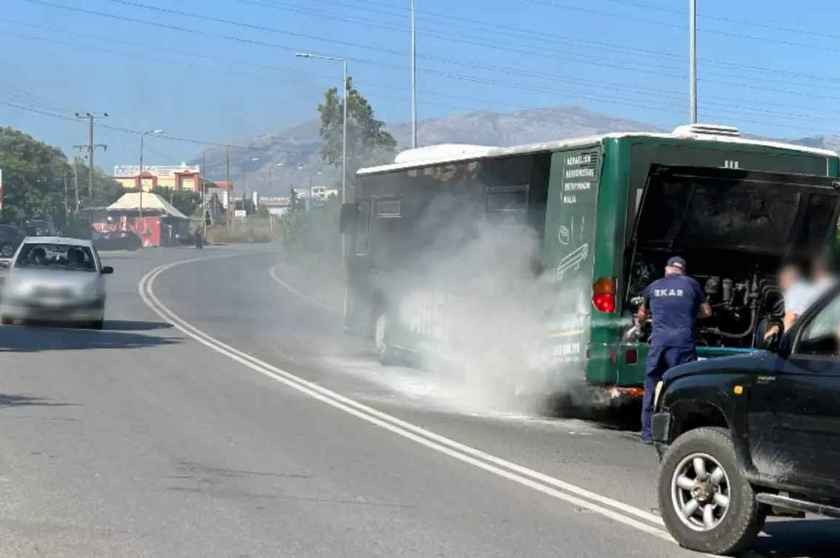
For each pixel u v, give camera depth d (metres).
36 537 7.32
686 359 11.34
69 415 12.25
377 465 10.12
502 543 7.57
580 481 9.72
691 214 12.39
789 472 7.02
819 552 7.76
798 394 6.96
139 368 16.81
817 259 12.80
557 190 13.01
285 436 11.45
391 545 7.43
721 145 12.60
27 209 80.94
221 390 14.78
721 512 7.46
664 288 11.43
